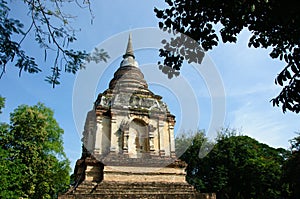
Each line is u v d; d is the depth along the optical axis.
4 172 24.66
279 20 5.82
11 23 5.18
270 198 33.25
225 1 6.10
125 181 18.14
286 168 31.97
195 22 7.05
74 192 17.44
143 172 18.53
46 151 31.59
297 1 5.23
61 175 32.12
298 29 5.85
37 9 5.45
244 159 36.59
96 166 18.89
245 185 35.41
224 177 35.72
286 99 6.14
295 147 34.16
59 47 5.65
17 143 28.62
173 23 7.25
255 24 6.32
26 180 27.44
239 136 40.06
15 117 30.22
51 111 34.06
